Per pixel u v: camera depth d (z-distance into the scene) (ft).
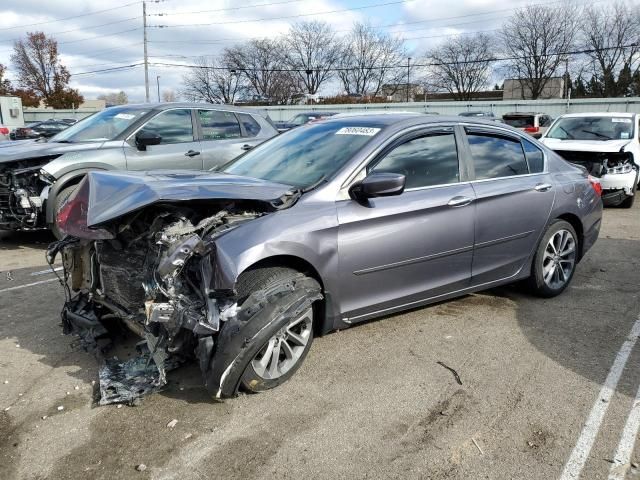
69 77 200.34
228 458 9.03
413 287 13.10
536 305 16.02
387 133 13.01
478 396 10.95
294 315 10.28
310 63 221.46
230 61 215.31
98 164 22.36
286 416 10.19
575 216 16.76
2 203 22.45
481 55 209.36
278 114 137.28
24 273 19.45
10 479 8.55
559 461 8.96
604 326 14.52
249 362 10.05
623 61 183.32
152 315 9.58
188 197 10.06
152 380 10.98
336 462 8.94
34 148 22.50
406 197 12.64
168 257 9.57
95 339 12.69
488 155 14.84
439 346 13.20
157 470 8.75
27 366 12.17
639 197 38.40
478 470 8.75
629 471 8.71
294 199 11.43
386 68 221.05
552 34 189.26
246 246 10.09
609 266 20.34
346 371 11.92
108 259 11.66
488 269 14.65
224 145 26.66
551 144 34.81
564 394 11.03
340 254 11.50
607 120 36.73
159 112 25.22
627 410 10.45
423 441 9.49
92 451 9.21
